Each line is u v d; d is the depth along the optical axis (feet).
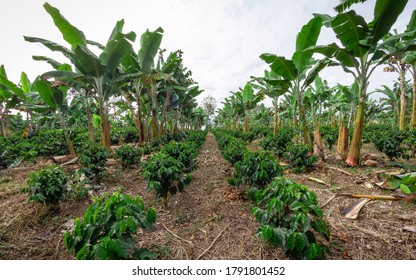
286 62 19.56
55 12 16.88
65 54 20.80
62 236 9.25
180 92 41.47
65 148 25.44
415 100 31.37
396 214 10.05
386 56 15.96
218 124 144.05
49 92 20.48
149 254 5.94
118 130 36.27
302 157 17.11
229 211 10.88
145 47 25.11
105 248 4.87
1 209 11.38
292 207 6.09
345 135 19.43
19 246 8.54
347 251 7.66
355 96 33.76
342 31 14.92
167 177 9.91
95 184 14.85
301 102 21.57
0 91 24.16
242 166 10.58
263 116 70.85
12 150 21.30
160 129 38.37
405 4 13.30
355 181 14.33
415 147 20.20
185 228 9.62
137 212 5.75
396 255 7.44
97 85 22.09
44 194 10.04
